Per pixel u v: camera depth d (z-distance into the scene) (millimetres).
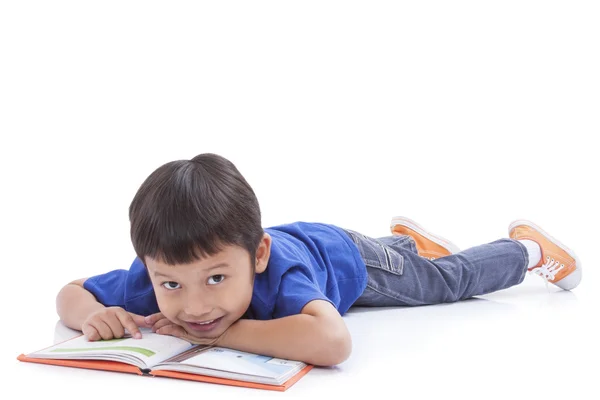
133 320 2900
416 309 3598
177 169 2695
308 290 2832
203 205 2590
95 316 2889
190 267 2592
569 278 4027
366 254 3492
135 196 2730
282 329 2660
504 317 3441
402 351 2924
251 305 2891
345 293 3385
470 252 3820
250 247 2719
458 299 3770
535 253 4004
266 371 2521
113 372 2643
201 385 2516
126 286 3074
